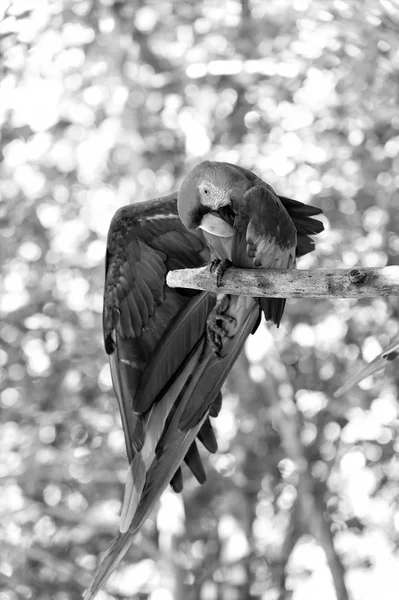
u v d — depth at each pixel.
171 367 6.29
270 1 11.71
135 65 12.45
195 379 6.23
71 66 12.09
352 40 10.72
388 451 12.57
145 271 6.49
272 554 13.38
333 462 12.89
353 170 11.87
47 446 12.70
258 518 13.52
